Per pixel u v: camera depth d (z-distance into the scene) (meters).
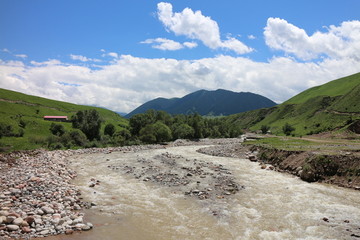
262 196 27.23
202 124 146.88
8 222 17.53
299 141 76.50
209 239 17.38
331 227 19.36
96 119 110.19
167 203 24.77
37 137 84.88
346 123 123.50
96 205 23.70
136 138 104.25
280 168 43.31
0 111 118.19
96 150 69.81
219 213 22.20
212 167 43.50
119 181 33.44
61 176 33.81
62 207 21.88
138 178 35.16
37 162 45.16
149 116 126.50
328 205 24.44
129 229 18.75
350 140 82.31
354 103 146.25
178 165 45.06
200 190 29.12
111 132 116.25
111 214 21.64
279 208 23.56
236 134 164.50
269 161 50.06
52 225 18.30
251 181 34.03
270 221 20.55
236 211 22.73
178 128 123.75
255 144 70.06
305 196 27.31
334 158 35.47
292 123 194.38
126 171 39.78
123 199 25.81
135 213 22.03
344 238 17.52
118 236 17.53
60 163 45.19
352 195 27.72
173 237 17.61
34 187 26.42
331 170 34.44
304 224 19.95
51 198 23.73
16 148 70.88
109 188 29.91
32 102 164.25
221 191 28.84
